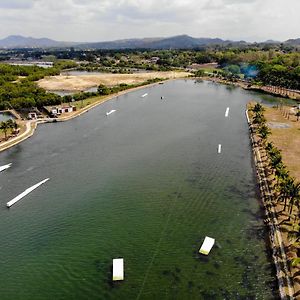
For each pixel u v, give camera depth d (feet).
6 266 261.65
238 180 400.26
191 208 339.36
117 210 337.52
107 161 458.91
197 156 475.31
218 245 281.95
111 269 256.52
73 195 368.07
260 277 245.04
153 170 428.97
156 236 295.48
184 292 233.76
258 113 643.86
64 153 489.26
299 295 219.20
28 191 375.45
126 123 648.79
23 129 593.83
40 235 299.38
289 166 407.03
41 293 236.02
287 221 301.22
